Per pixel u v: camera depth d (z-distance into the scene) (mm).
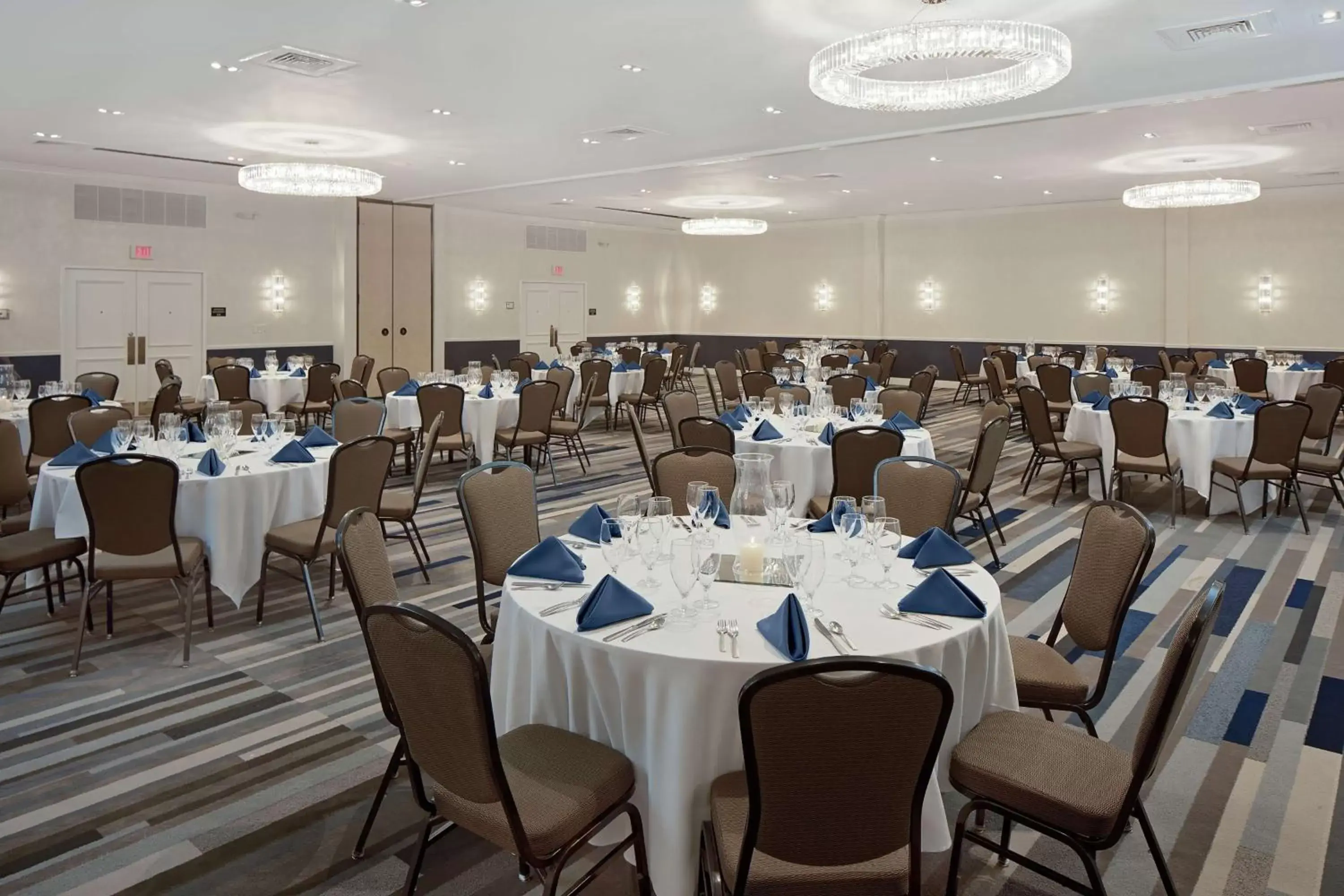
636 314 20703
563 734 2490
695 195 15078
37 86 7688
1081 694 2908
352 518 2754
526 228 18156
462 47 6617
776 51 6699
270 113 8766
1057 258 16734
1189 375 12711
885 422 6410
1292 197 14516
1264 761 3350
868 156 11164
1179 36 6410
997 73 6074
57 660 4250
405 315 16328
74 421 6266
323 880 2660
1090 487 7996
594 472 9117
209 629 4676
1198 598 2168
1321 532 6684
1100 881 2230
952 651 2424
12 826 2920
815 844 1918
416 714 2133
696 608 2623
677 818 2281
